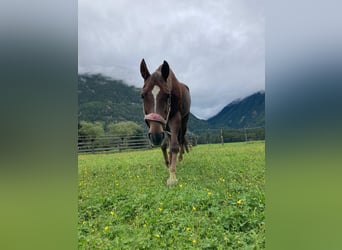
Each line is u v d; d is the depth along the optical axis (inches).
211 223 95.3
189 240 85.0
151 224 95.7
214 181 137.6
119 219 103.5
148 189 130.1
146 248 83.1
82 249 82.2
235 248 80.5
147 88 125.6
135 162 190.1
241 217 95.9
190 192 119.9
